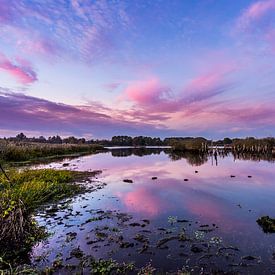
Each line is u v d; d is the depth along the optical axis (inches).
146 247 288.8
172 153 2294.5
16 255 273.1
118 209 446.9
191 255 269.7
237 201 501.7
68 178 740.0
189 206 465.4
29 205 446.0
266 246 288.8
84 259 262.2
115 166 1157.1
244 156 1777.8
